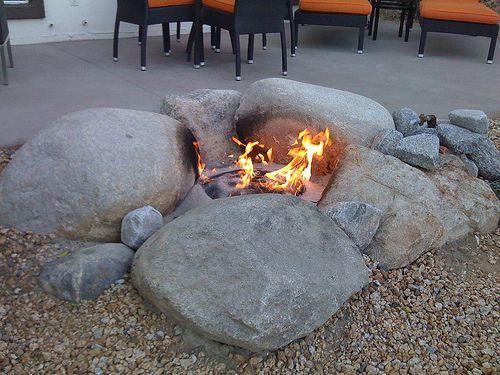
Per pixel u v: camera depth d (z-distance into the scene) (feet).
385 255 8.42
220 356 6.70
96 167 8.15
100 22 19.88
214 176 10.28
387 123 10.62
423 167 9.90
